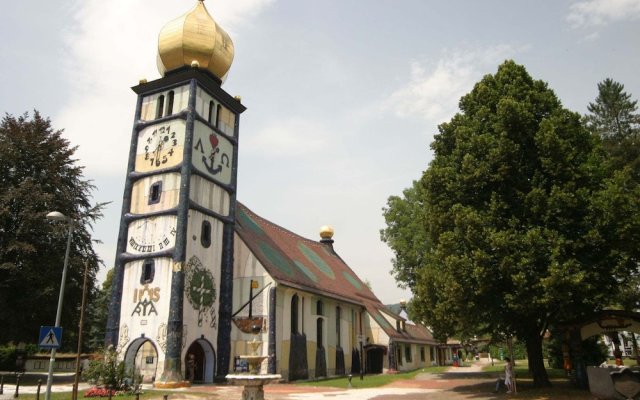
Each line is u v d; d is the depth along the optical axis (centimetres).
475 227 2458
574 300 2466
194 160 3556
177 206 3397
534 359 2775
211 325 3475
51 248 3744
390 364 5144
